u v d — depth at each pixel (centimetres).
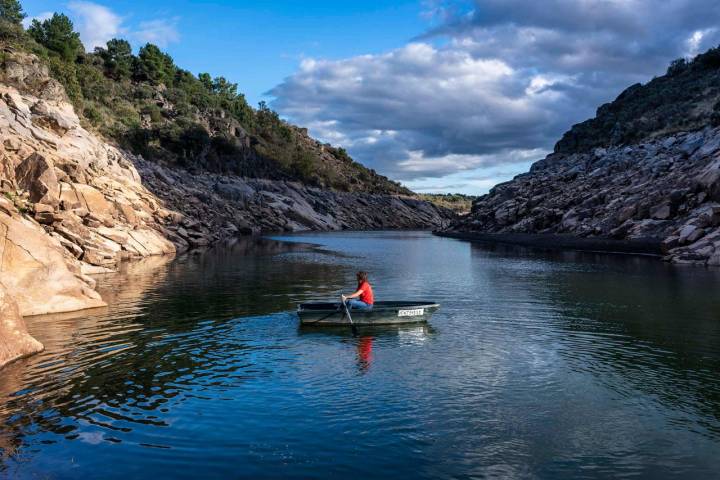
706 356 1288
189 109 12888
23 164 3300
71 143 5062
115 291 2367
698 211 4456
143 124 11150
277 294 2311
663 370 1176
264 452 775
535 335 1513
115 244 4019
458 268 3494
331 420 891
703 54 11425
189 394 1016
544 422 888
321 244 6575
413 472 720
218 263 3778
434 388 1054
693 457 764
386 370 1173
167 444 800
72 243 3027
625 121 10481
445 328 1606
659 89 11431
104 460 748
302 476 708
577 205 6744
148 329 1579
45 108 5028
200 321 1700
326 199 14938
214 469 726
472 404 967
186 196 7944
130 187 5531
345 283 2705
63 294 1881
